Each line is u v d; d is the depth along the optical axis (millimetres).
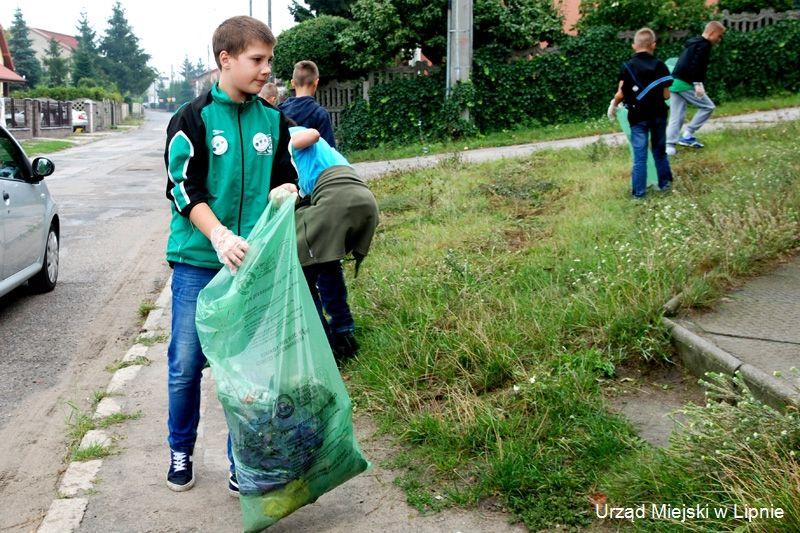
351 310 5535
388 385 4246
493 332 4523
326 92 18672
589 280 5070
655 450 3293
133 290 7531
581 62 17391
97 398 4742
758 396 3549
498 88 17438
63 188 15172
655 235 5562
